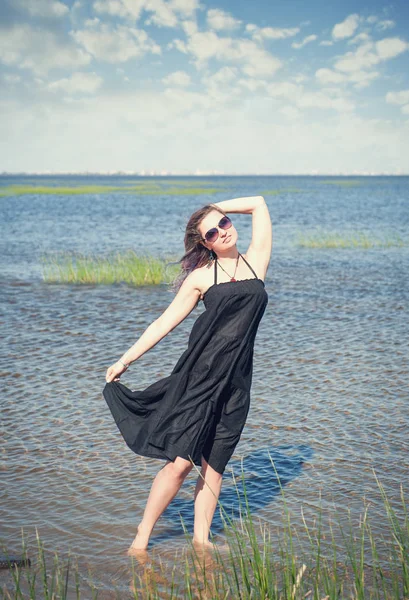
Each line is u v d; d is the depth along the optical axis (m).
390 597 3.45
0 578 3.75
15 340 9.70
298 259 20.17
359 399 6.88
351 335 9.98
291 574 3.50
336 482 4.95
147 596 3.56
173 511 4.69
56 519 4.46
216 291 3.91
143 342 4.07
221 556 4.01
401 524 4.26
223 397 3.96
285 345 9.39
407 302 12.73
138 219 39.50
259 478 5.08
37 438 5.90
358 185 149.50
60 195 81.75
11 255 21.23
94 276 15.93
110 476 5.13
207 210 4.01
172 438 3.87
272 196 79.25
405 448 5.55
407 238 26.45
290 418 6.35
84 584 3.70
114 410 4.10
